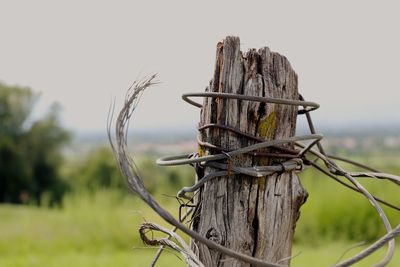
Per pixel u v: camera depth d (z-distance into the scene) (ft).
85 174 183.42
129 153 6.88
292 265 29.66
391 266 27.68
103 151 182.60
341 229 38.47
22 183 195.31
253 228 8.06
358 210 38.17
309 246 37.14
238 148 7.93
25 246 37.68
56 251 37.11
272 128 7.98
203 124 8.22
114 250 37.14
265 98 7.77
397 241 32.53
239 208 8.02
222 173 7.93
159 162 8.25
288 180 8.25
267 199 8.09
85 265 32.22
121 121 6.96
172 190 40.14
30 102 199.00
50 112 202.28
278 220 8.17
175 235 8.50
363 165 10.24
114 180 58.03
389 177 8.96
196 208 8.30
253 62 8.03
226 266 8.06
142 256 33.37
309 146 8.17
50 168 199.82
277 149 8.02
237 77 7.97
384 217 8.06
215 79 8.13
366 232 37.91
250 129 7.95
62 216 46.70
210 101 8.12
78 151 201.16
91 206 45.96
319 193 39.68
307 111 8.27
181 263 29.91
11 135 195.31
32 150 198.70
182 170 41.22
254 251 8.07
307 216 38.93
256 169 7.87
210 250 8.14
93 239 38.55
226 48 8.02
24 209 58.49
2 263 33.45
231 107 7.95
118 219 41.47
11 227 43.32
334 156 10.28
